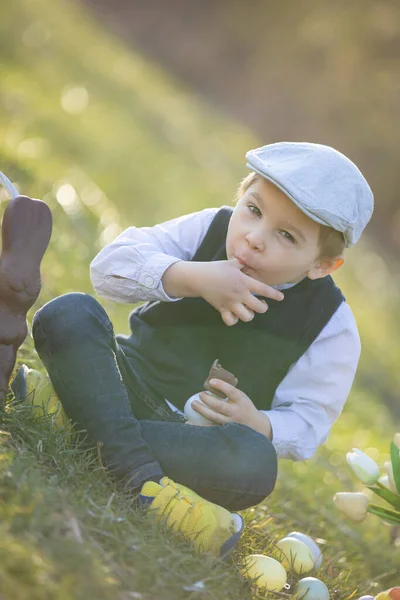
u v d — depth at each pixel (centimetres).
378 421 666
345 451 515
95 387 226
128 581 176
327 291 266
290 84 2288
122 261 254
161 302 264
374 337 902
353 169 252
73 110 892
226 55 2447
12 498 179
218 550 216
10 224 218
